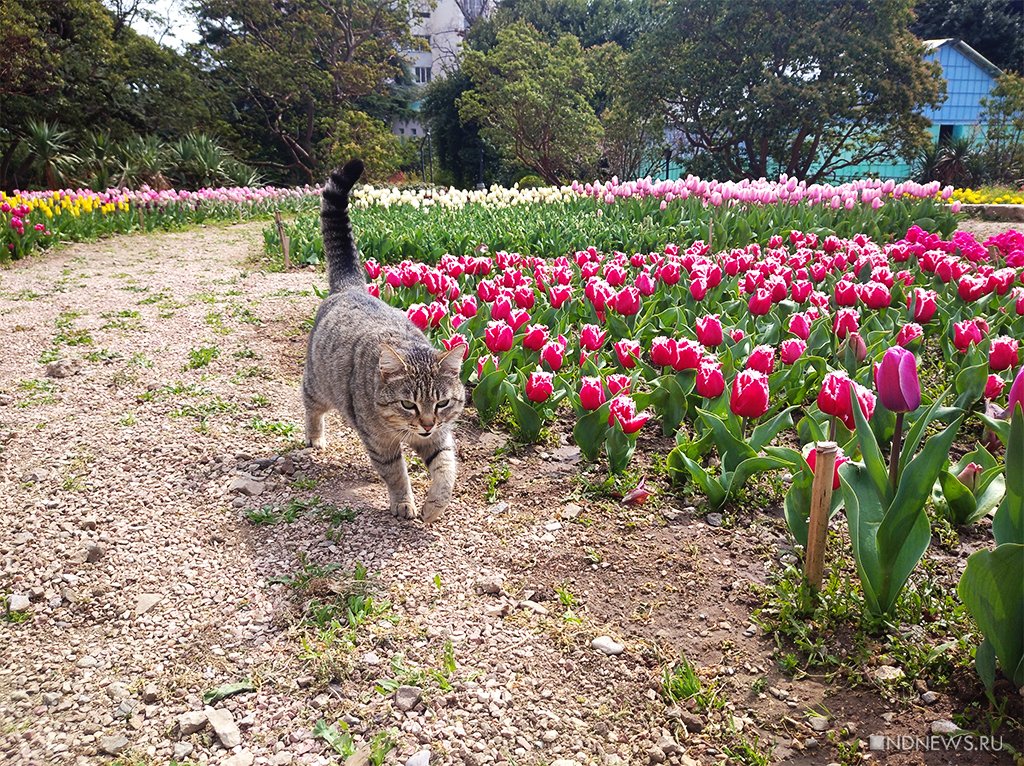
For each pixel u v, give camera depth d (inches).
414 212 601.9
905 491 109.9
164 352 270.4
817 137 1181.7
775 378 192.9
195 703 111.0
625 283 316.5
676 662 118.4
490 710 109.0
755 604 131.1
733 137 1214.9
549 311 255.8
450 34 2485.2
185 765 100.2
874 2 1098.7
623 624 127.5
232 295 370.9
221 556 147.5
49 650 123.2
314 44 1638.8
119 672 118.0
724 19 1151.0
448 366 157.8
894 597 117.4
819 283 299.3
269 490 173.3
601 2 1946.4
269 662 119.1
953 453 184.4
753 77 1152.8
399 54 1822.1
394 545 150.2
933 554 143.3
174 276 440.8
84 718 108.7
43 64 1104.2
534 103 1405.0
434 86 1879.9
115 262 502.3
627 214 522.3
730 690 112.7
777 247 346.6
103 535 153.0
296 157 1656.0
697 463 168.6
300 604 132.3
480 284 257.9
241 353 269.1
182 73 1339.8
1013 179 1134.4
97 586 138.1
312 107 1627.7
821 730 105.0
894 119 1141.7
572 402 192.9
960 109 1373.0
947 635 119.7
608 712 109.3
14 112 1141.1
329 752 102.3
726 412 177.6
